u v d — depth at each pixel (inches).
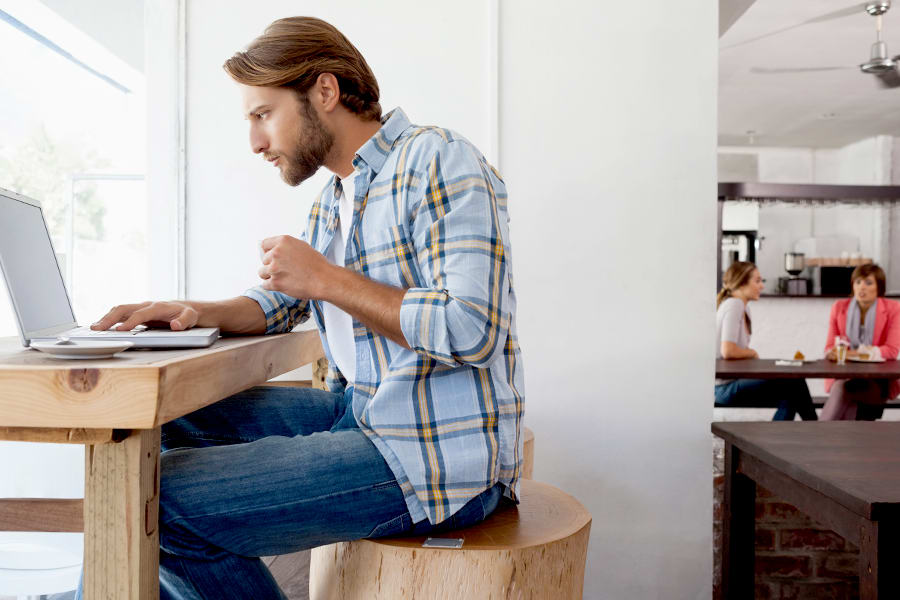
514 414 43.9
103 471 31.7
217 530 36.6
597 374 89.4
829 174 375.6
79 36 159.3
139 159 205.8
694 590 89.3
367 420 41.9
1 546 51.4
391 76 89.8
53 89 193.0
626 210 89.7
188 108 90.0
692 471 89.4
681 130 89.6
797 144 367.9
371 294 39.4
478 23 89.7
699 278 89.7
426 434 40.7
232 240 90.0
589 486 89.4
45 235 50.6
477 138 89.6
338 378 54.9
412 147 43.8
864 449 67.0
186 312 48.4
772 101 288.5
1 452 51.9
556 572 40.2
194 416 51.4
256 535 37.4
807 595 85.8
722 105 294.8
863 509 48.1
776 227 364.2
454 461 40.4
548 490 51.7
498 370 43.5
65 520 39.0
